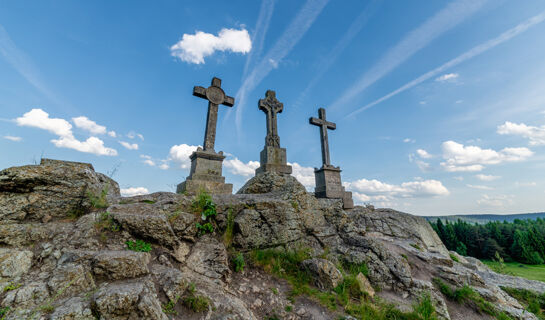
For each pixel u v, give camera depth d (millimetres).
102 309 2955
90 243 4465
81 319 2834
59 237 4363
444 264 10414
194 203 6977
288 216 8289
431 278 9094
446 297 8328
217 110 12320
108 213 5148
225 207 7367
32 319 2684
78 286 3342
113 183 8062
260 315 4824
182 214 6152
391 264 8258
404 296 7344
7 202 4453
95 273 3639
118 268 3758
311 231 9031
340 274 6727
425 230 14914
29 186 4766
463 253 47438
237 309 4301
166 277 4105
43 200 4820
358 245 8984
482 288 9445
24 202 4594
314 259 6891
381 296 7027
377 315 5586
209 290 4582
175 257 5168
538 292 10773
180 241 5711
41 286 3203
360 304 5906
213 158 11016
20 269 3527
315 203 10117
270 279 6188
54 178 5055
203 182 10164
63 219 4953
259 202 7898
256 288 5625
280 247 7574
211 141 11586
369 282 7512
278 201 8359
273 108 14047
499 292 9766
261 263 6637
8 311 2789
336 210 10727
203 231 6441
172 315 3592
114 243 4715
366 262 8094
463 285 8883
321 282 6293
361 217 14508
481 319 7625
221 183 10531
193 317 3746
